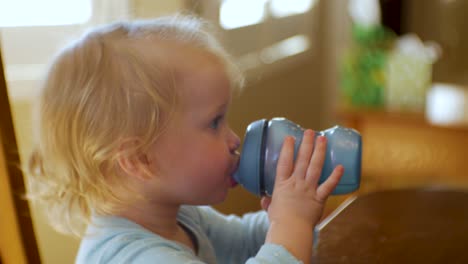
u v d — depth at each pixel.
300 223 0.78
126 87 0.80
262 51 2.52
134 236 0.80
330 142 0.81
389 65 2.38
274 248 0.75
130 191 0.84
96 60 0.81
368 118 2.37
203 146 0.82
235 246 1.01
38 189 0.89
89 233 0.84
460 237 1.05
